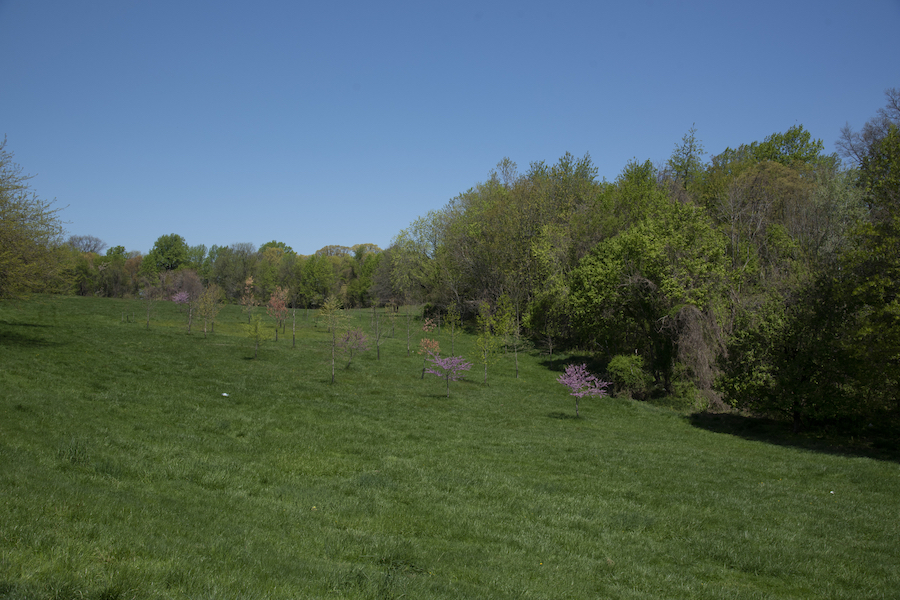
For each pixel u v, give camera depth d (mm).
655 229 32188
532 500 10586
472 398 25453
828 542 9258
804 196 37656
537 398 27500
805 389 21703
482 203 57938
